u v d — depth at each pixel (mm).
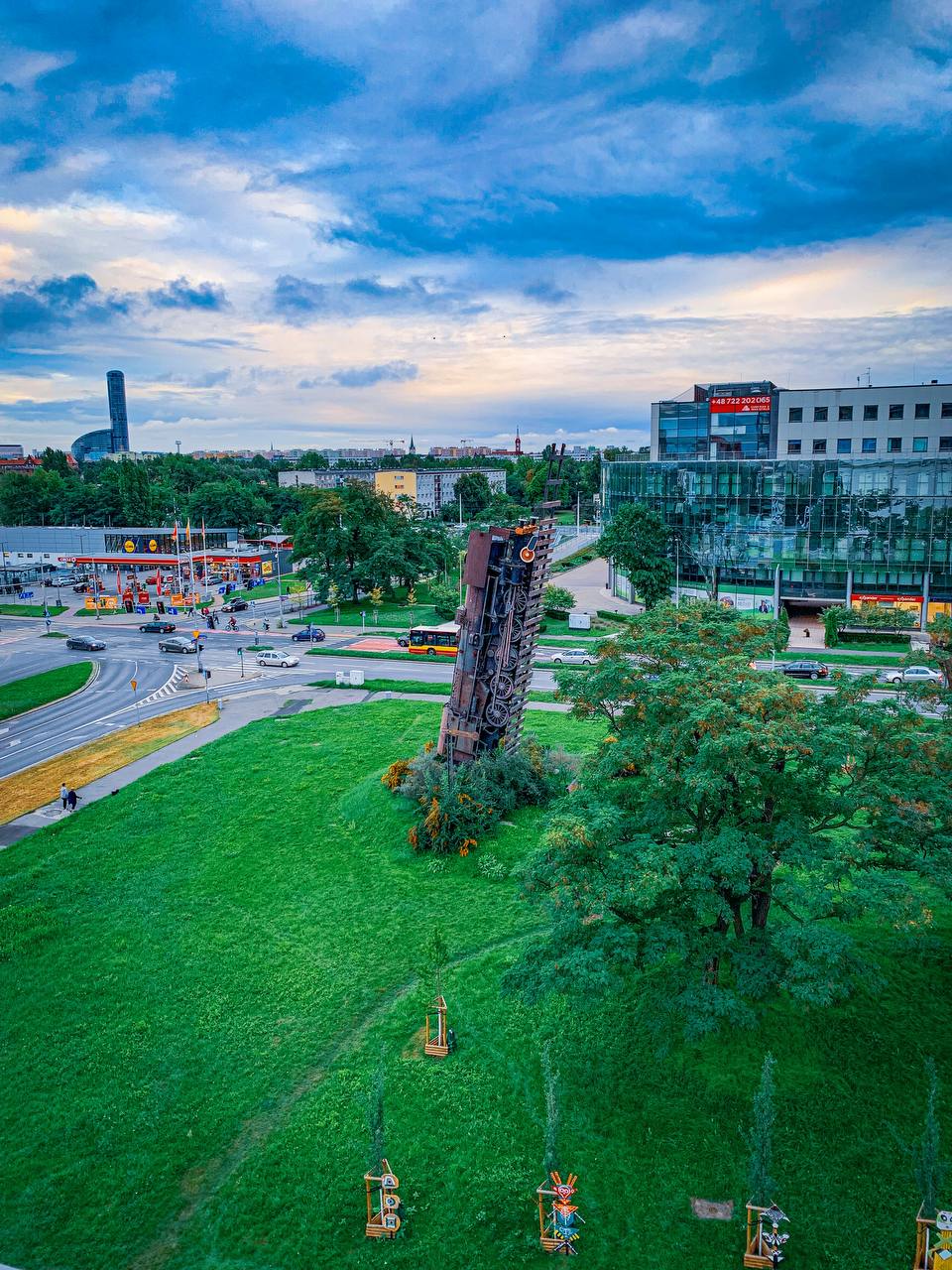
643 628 36125
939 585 98188
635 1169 24750
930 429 112250
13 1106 28641
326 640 106438
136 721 74562
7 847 48844
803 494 102438
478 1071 28891
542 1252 22547
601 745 31797
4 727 73938
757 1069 27828
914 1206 23000
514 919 38188
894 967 32250
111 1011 33281
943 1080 26859
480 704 51219
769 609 106062
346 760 59969
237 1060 30297
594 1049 29344
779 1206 23234
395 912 39344
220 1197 24781
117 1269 22859
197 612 128625
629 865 26016
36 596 147875
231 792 55156
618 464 124125
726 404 119375
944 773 27578
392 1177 23062
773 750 25406
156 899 41750
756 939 27000
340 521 126000
